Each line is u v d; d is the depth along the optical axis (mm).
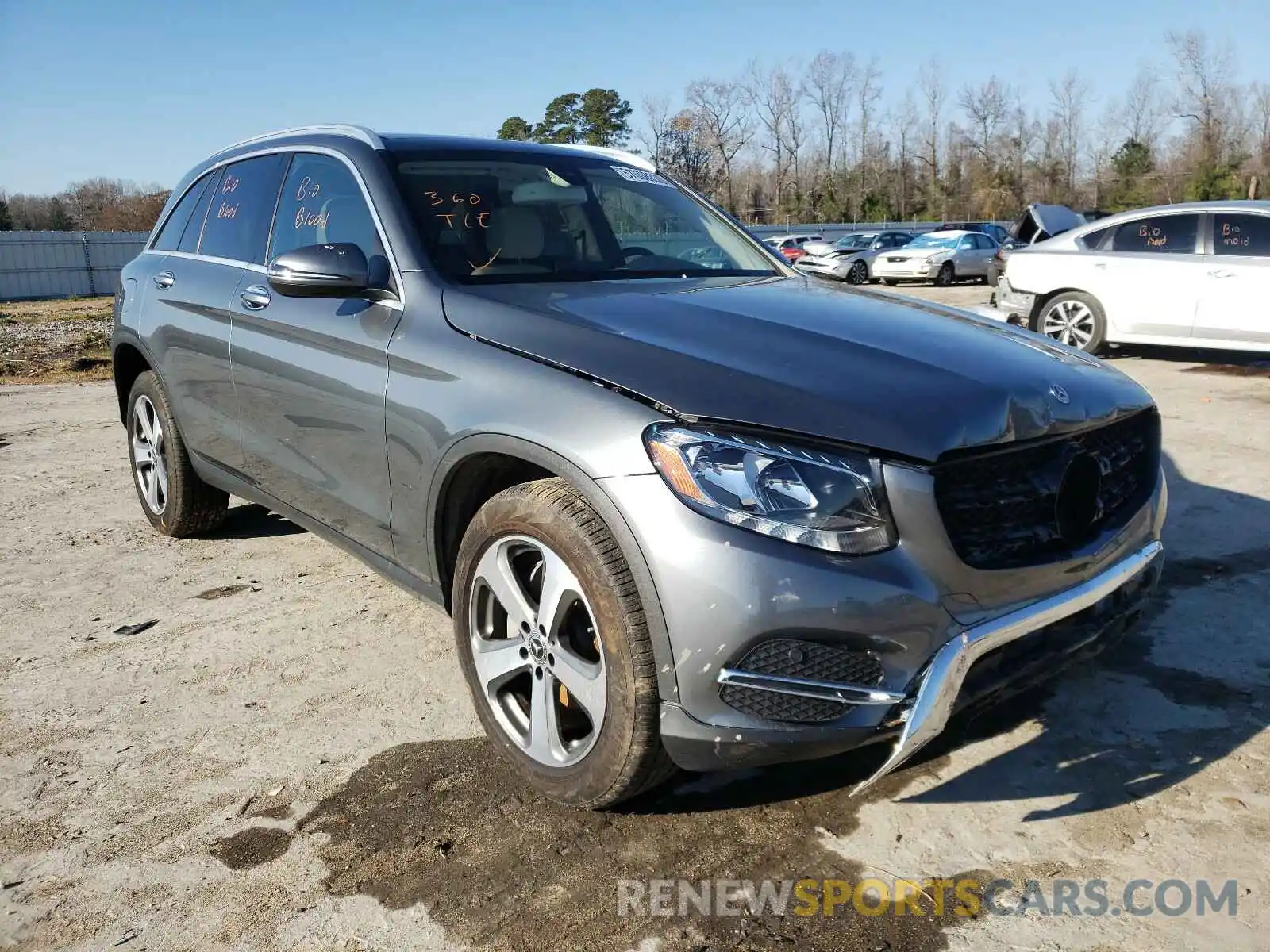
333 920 2189
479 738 2943
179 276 4215
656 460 2191
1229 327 8969
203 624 3779
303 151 3727
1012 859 2365
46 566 4449
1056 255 9883
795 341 2572
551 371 2490
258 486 3803
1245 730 2908
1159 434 2941
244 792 2674
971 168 66750
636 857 2389
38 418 8359
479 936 2137
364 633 3689
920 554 2162
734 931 2143
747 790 2650
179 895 2275
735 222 4121
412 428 2807
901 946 2090
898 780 2693
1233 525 4684
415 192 3266
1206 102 58531
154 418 4672
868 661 2146
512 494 2492
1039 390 2473
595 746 2361
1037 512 2406
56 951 2104
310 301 3334
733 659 2105
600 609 2256
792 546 2100
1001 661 2326
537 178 3607
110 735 2967
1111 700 3098
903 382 2371
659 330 2598
